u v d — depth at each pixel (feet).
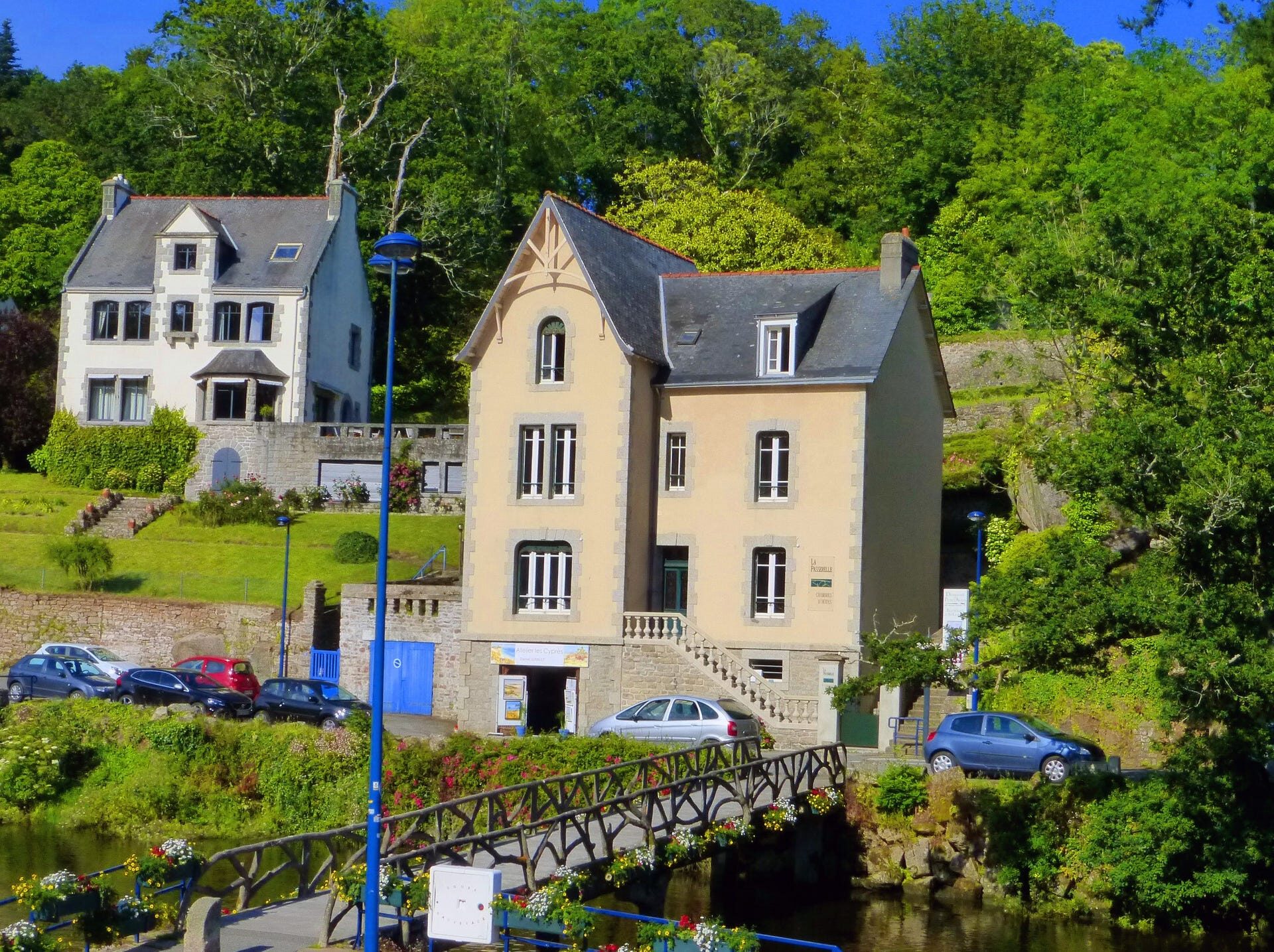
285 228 216.95
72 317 212.64
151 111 245.24
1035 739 107.86
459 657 141.59
